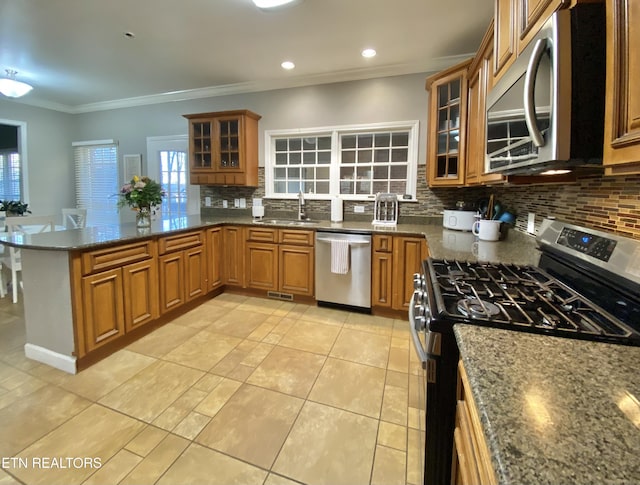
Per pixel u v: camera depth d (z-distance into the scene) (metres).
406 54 3.12
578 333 0.82
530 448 0.45
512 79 1.24
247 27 2.63
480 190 3.29
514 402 0.55
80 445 1.51
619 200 1.16
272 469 1.41
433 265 1.57
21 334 2.59
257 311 3.18
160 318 2.79
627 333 0.82
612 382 0.61
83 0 2.29
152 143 4.71
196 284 3.20
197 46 2.98
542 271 1.44
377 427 1.66
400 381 2.05
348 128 3.66
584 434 0.48
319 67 3.43
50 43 2.95
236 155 3.87
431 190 3.44
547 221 1.61
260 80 3.84
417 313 1.36
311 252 3.26
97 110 5.04
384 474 1.39
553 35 0.86
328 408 1.79
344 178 3.84
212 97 4.27
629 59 0.69
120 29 2.69
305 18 2.49
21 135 4.82
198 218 3.91
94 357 2.20
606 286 1.05
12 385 1.95
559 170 1.18
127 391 1.92
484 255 1.80
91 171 5.24
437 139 2.95
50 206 5.16
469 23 2.55
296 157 4.03
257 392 1.92
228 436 1.58
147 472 1.38
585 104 0.84
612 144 0.75
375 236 2.99
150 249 2.60
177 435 1.59
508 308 1.01
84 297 2.09
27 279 2.17
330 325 2.87
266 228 3.42
